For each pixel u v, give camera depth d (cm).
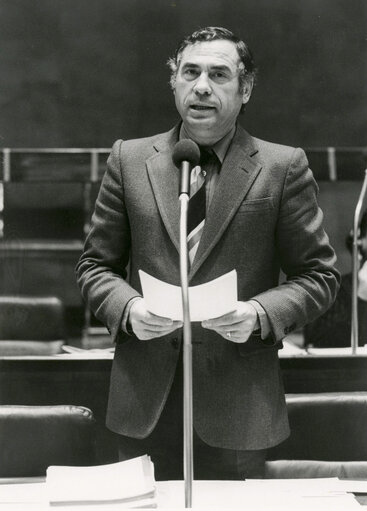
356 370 477
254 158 364
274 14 828
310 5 826
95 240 373
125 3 839
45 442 376
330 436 400
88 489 283
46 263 820
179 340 354
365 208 802
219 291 281
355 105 834
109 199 371
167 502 287
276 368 365
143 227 358
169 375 352
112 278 356
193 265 351
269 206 356
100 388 470
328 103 836
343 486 314
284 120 838
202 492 300
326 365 475
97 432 469
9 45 841
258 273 356
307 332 618
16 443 375
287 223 361
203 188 368
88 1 839
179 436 360
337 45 830
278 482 316
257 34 830
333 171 732
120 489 282
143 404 354
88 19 841
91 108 849
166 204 356
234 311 316
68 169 755
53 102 848
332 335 617
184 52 362
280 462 384
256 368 356
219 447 351
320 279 356
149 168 365
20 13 840
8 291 815
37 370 467
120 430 358
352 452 399
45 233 823
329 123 837
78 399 470
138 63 845
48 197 822
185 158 292
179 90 359
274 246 369
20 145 848
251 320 324
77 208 825
